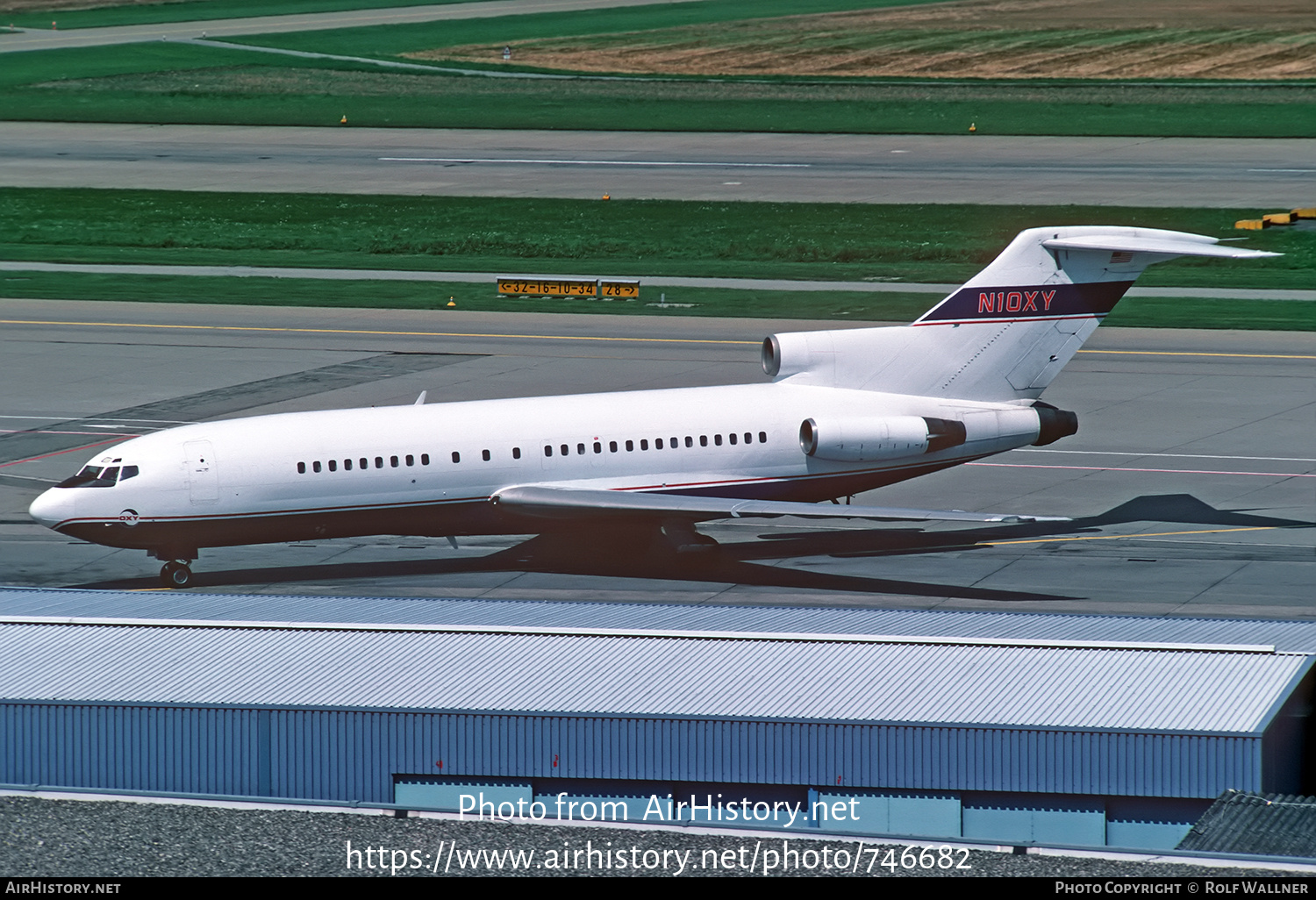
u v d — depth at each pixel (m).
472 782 85.56
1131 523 151.00
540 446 133.62
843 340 141.25
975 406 143.00
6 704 86.94
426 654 94.38
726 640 96.19
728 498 137.25
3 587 111.75
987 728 81.81
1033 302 142.62
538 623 101.25
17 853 74.69
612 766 84.56
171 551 129.50
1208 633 98.88
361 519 130.62
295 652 94.94
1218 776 80.19
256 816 79.12
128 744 86.88
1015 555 141.62
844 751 83.19
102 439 181.50
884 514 127.56
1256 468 168.50
